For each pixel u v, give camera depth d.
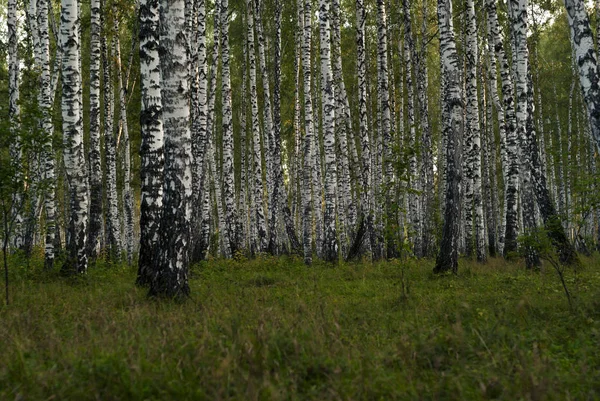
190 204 9.16
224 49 21.41
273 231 22.97
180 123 9.02
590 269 13.78
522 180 14.66
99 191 15.84
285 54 29.28
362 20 19.69
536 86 33.19
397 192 10.95
